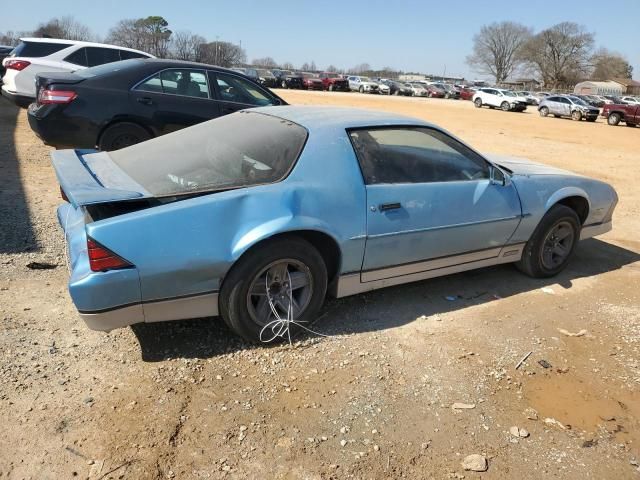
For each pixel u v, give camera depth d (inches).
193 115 278.1
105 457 93.5
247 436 100.8
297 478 92.5
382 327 144.3
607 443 106.8
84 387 110.7
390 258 144.5
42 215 209.9
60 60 413.4
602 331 152.3
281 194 123.9
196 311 121.5
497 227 164.9
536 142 688.4
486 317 155.4
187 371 118.6
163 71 272.4
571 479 97.0
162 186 124.0
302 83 2032.5
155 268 111.3
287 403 110.7
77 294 106.8
